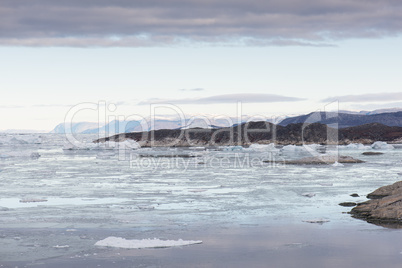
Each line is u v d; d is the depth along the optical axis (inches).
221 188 1316.4
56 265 573.6
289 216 876.0
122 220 843.4
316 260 588.4
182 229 768.3
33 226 796.6
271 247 649.6
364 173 1752.0
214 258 599.2
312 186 1344.7
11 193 1222.3
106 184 1438.2
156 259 595.2
